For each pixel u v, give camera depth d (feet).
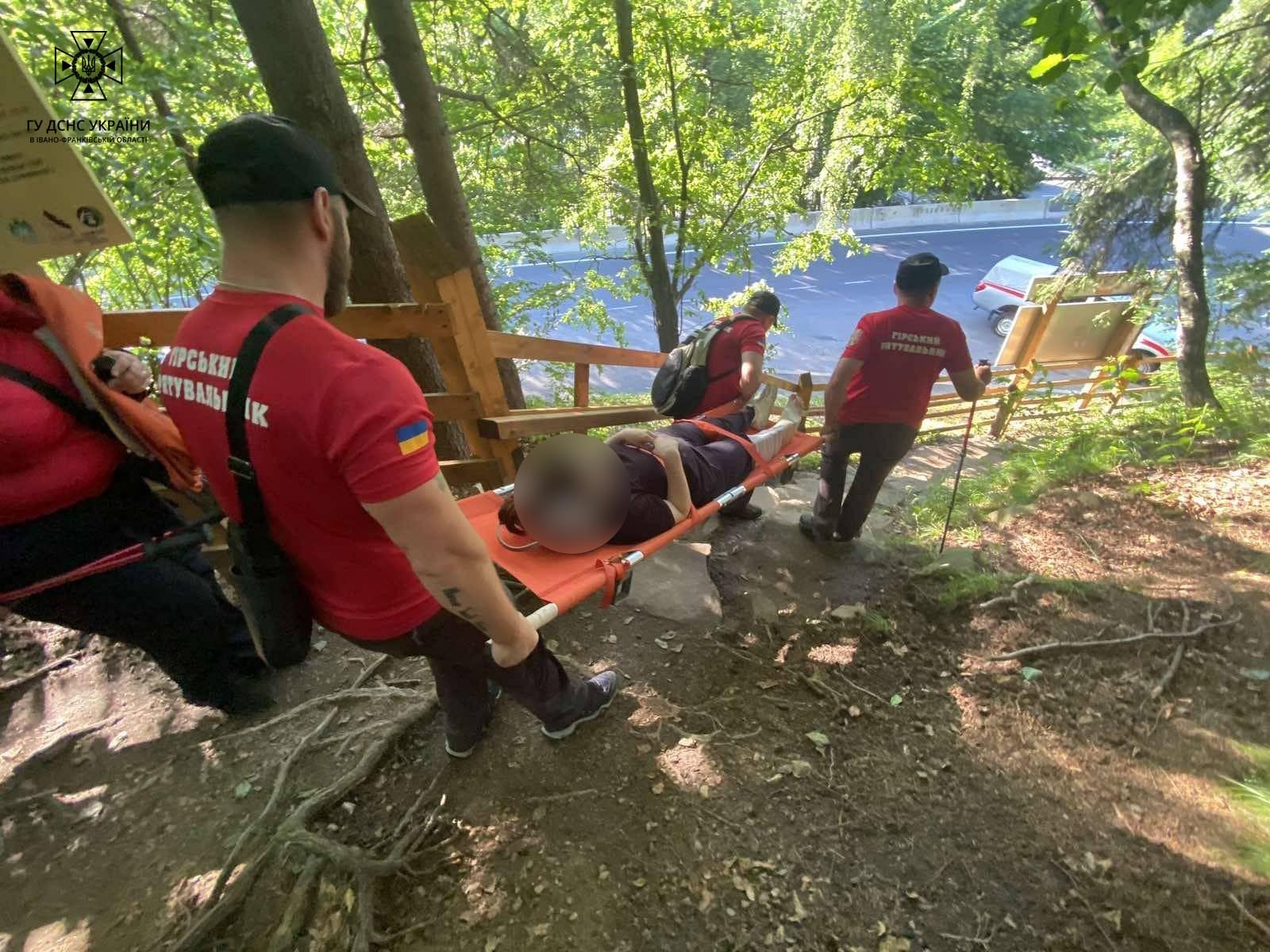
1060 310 28.99
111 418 5.74
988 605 10.14
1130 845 6.59
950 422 28.78
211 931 5.81
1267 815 6.55
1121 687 8.46
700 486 9.16
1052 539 12.22
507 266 33.63
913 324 10.53
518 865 6.40
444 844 6.59
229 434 3.83
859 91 32.65
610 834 6.68
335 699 8.06
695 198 35.12
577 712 7.40
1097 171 28.17
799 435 11.80
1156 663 8.75
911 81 32.53
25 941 5.79
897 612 10.41
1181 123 19.74
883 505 16.16
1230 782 7.04
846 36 32.83
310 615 4.93
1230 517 12.42
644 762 7.46
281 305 3.75
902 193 89.15
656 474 8.42
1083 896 6.17
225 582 9.56
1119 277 27.25
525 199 30.01
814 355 52.39
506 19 27.76
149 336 7.21
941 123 37.63
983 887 6.29
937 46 56.54
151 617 6.48
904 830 6.83
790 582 11.30
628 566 7.45
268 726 7.74
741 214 36.22
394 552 4.64
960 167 33.17
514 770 7.30
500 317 30.68
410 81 15.55
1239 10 22.63
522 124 27.43
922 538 12.98
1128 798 7.06
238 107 16.15
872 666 9.19
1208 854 6.41
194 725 7.79
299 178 3.71
